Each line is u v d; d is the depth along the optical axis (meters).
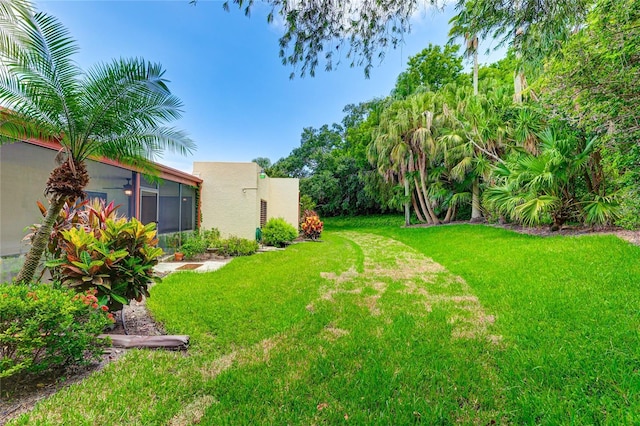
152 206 7.40
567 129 6.57
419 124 13.84
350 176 24.17
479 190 13.27
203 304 3.86
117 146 3.61
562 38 3.19
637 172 4.44
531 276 4.54
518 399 1.85
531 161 7.35
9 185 4.08
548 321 2.99
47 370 2.24
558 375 2.07
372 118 19.61
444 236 10.45
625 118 4.27
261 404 1.88
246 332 3.02
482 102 10.45
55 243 3.43
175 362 2.40
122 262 3.22
